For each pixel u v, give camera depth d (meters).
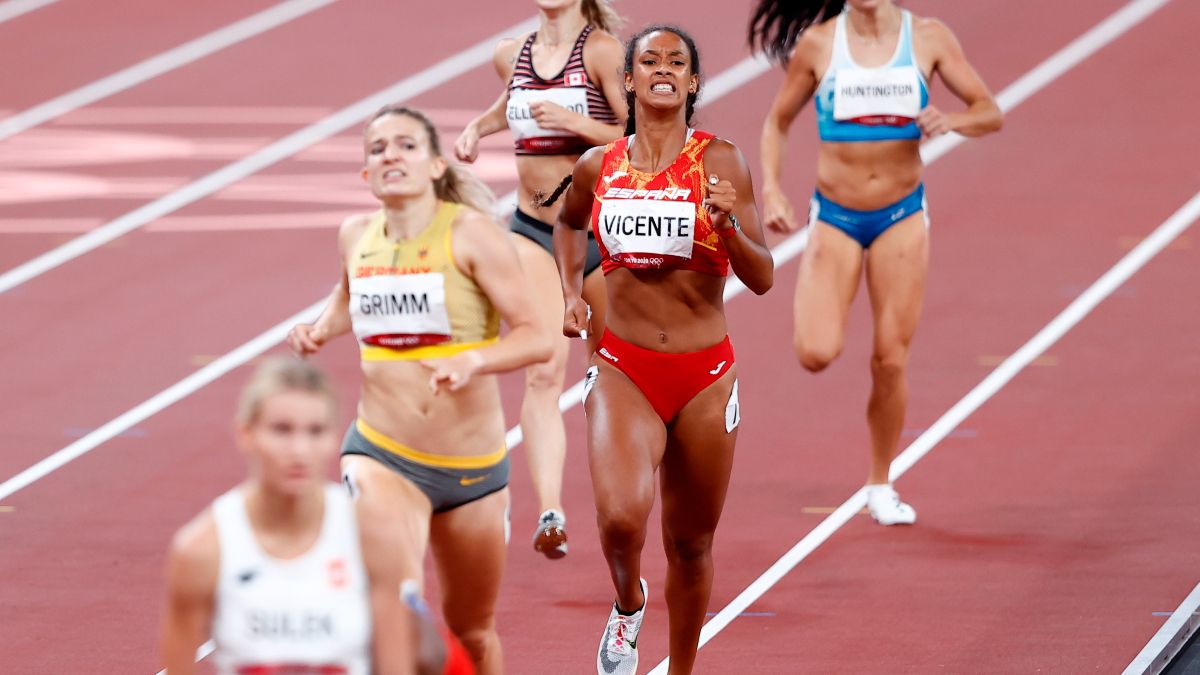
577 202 21.91
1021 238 45.53
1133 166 51.16
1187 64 60.28
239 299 43.03
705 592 21.62
